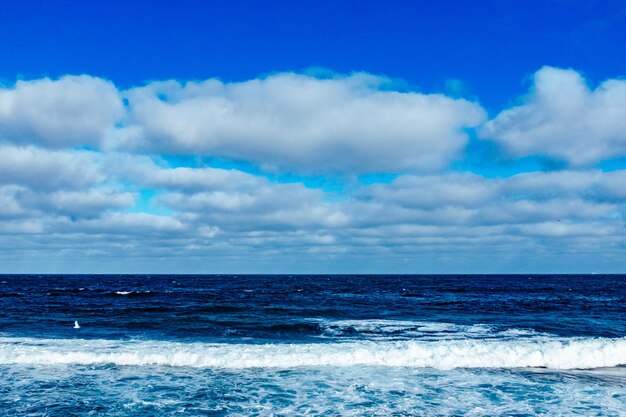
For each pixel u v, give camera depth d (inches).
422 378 540.7
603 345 668.1
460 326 928.9
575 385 514.6
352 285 3545.8
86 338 776.3
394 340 768.9
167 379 530.0
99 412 418.0
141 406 435.2
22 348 670.5
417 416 413.7
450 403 450.0
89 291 2341.3
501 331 861.2
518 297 1937.7
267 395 472.1
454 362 606.5
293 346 692.7
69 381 517.7
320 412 423.2
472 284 3764.8
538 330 876.0
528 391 490.3
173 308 1266.0
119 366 584.7
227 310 1236.5
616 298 1878.7
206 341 756.6
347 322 977.5
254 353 637.3
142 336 798.5
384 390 491.5
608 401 456.8
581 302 1617.9
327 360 610.2
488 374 562.3
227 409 428.8
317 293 2260.1
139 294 2075.5
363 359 616.4
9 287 2859.3
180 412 419.5
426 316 1120.8
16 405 434.9
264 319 1029.2
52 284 3513.8
